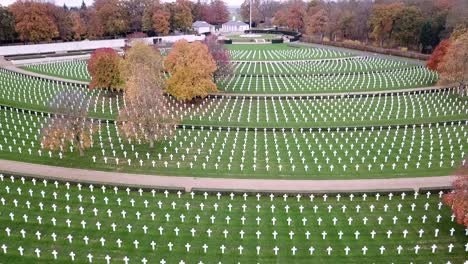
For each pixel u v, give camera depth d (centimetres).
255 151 6894
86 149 6900
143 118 6812
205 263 3984
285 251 4181
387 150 6906
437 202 5116
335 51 18175
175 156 6669
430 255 4091
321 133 7762
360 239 4381
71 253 3981
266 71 13850
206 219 4766
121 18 19838
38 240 4297
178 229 4522
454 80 9894
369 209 4991
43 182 5556
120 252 4131
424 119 8519
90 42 18012
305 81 12225
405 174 5969
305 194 5247
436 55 11631
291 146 7138
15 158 6431
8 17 16312
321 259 4050
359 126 8062
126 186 5381
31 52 16300
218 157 6569
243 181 5753
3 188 5391
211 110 9281
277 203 5141
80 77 12338
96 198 5209
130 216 4803
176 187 5400
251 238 4403
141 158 6575
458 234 4444
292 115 8956
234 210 4972
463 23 13712
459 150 6844
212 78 11125
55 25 17312
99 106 9444
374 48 17612
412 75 12544
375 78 12406
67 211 4847
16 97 9781
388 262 3991
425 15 16700
